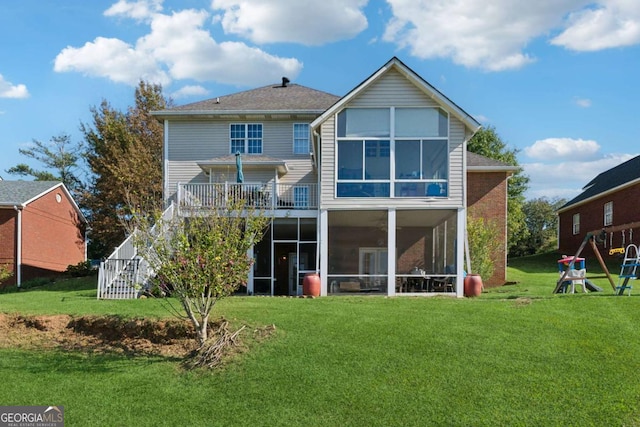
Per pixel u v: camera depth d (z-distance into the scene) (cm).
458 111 1811
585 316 1181
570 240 3650
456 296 1752
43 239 2958
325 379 895
